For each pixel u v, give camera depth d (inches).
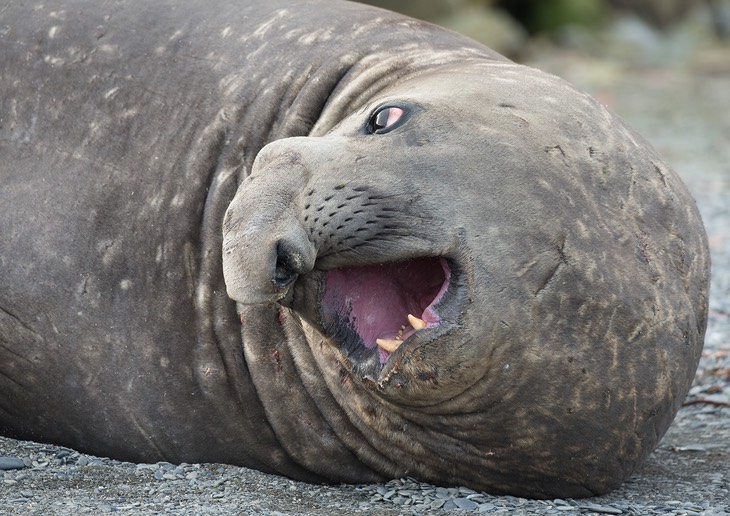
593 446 813.2
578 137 799.7
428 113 784.9
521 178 766.5
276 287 735.7
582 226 772.0
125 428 893.2
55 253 886.4
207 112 900.0
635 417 809.5
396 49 930.1
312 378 849.5
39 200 897.5
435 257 794.2
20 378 904.9
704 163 2667.3
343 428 860.0
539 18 4724.4
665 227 812.0
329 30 936.9
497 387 776.3
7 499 788.6
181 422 882.8
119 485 840.3
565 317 765.9
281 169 762.2
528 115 798.5
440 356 749.9
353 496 855.7
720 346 1294.3
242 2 957.8
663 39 4773.6
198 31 935.7
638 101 3651.6
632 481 912.9
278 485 868.6
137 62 924.6
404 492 860.0
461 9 4311.0
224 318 861.2
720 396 1157.1
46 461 891.4
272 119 898.7
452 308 746.8
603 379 784.9
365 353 783.1
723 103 3656.5
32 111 924.6
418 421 826.2
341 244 746.8
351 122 816.9
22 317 892.0
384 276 803.4
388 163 760.3
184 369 872.3
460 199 753.0
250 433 879.1
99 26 942.4
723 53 4566.9
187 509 787.4
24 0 968.3
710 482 908.0
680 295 811.4
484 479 853.2
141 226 878.4
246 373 864.3
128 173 890.7
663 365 803.4
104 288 879.7
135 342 876.0
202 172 882.1
